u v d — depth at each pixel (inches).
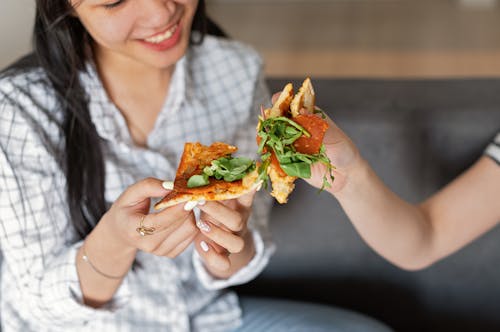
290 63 121.6
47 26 44.7
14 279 47.5
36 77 47.3
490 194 47.9
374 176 43.4
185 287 50.9
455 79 60.7
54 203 46.8
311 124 32.5
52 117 46.6
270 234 52.8
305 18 151.0
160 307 48.7
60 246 47.0
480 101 56.7
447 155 56.2
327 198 57.2
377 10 154.3
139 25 42.6
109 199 47.8
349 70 117.0
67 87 46.5
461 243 48.4
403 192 56.9
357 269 58.4
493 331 57.6
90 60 47.3
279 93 35.3
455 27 138.9
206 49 53.8
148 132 49.9
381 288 58.4
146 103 49.5
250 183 32.9
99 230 41.8
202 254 41.3
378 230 45.6
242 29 144.4
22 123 45.5
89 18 42.8
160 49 43.9
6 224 45.3
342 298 59.1
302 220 57.9
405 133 56.1
